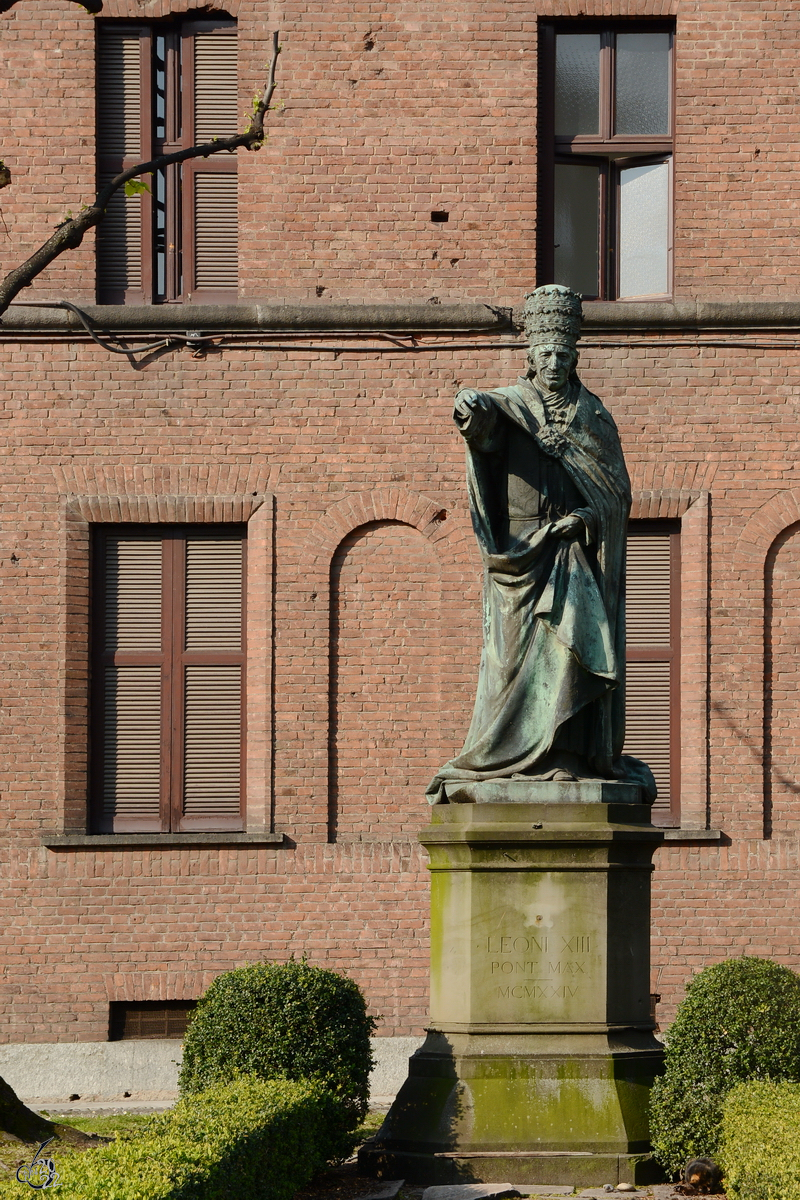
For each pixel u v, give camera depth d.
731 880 29.62
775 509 30.31
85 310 30.42
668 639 30.66
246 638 30.66
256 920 29.50
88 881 29.53
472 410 18.16
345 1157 18.98
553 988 17.62
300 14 31.03
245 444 30.45
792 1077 17.53
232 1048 19.38
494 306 30.42
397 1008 29.36
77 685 30.19
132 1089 29.12
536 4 31.06
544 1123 17.14
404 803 29.97
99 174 31.41
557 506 18.72
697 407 30.45
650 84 31.67
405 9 31.00
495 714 18.42
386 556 30.38
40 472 30.42
